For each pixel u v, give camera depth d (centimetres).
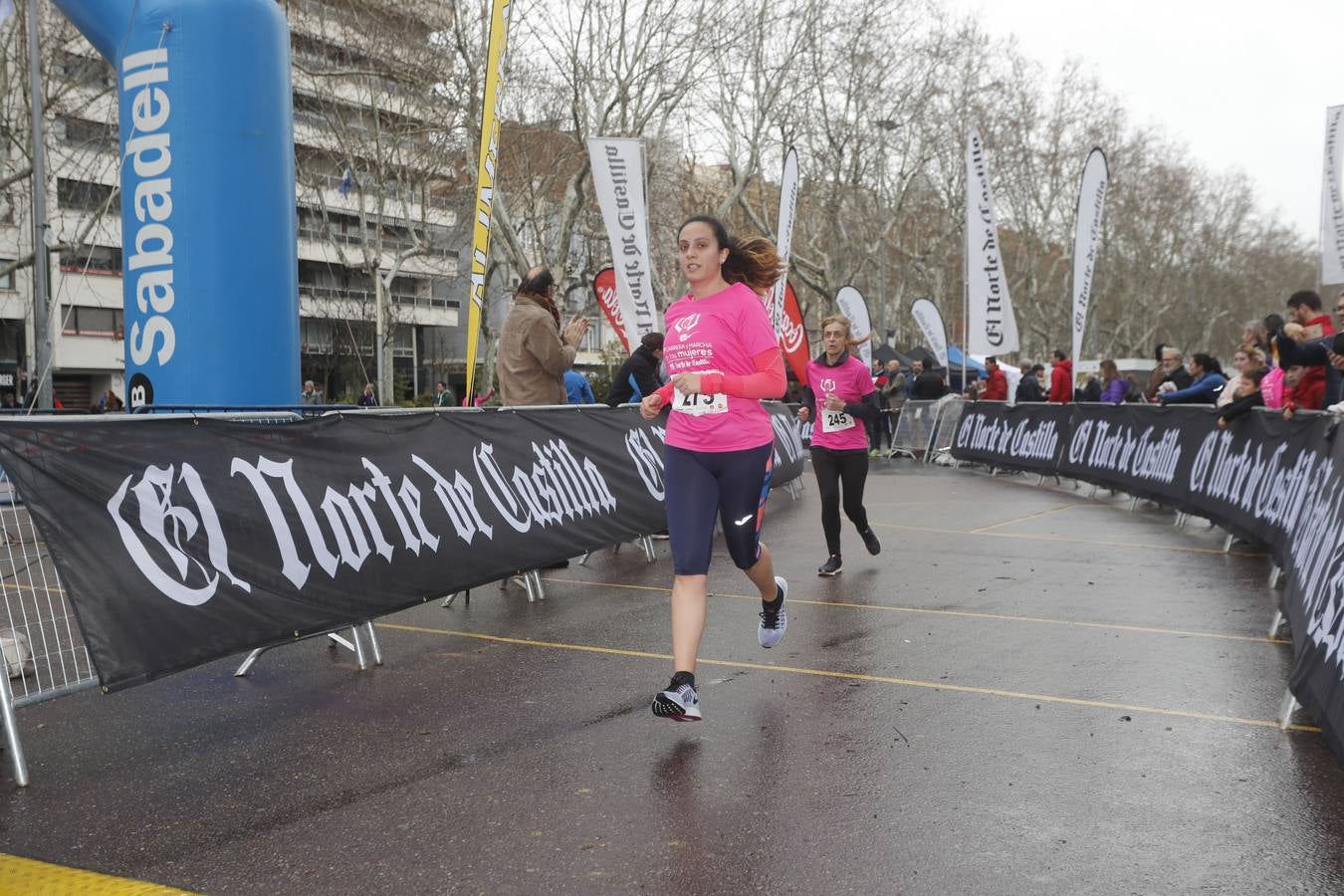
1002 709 423
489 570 570
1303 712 418
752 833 306
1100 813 319
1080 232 1535
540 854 295
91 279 3984
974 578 722
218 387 684
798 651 520
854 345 730
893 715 416
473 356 848
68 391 4272
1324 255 1217
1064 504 1212
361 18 2495
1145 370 4397
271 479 443
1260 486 781
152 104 676
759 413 416
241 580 416
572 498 687
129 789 347
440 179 2975
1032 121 4475
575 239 3284
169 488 396
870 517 1090
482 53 2441
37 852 301
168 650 378
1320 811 321
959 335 5031
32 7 1845
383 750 383
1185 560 799
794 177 1656
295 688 464
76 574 355
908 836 303
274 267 706
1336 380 810
